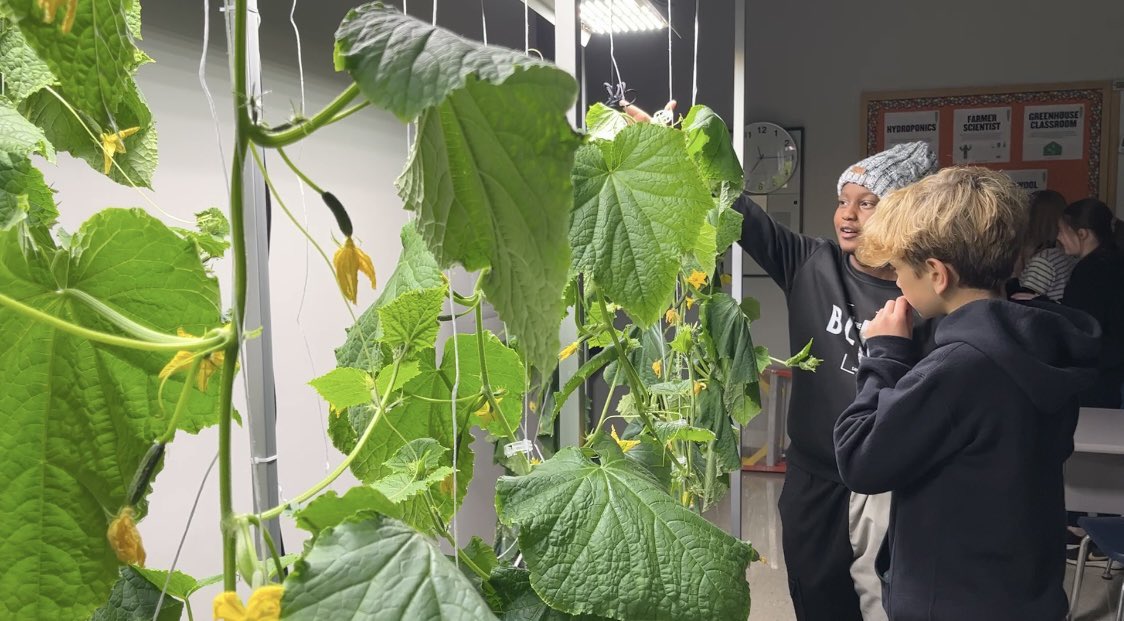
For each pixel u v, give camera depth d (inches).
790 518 84.4
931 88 187.0
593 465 26.8
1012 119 183.9
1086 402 145.3
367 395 27.1
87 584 19.8
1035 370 50.1
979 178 55.9
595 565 23.5
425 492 26.4
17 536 18.9
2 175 17.1
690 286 63.8
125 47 19.1
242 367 17.5
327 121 14.5
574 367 37.4
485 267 17.2
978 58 184.2
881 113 190.1
